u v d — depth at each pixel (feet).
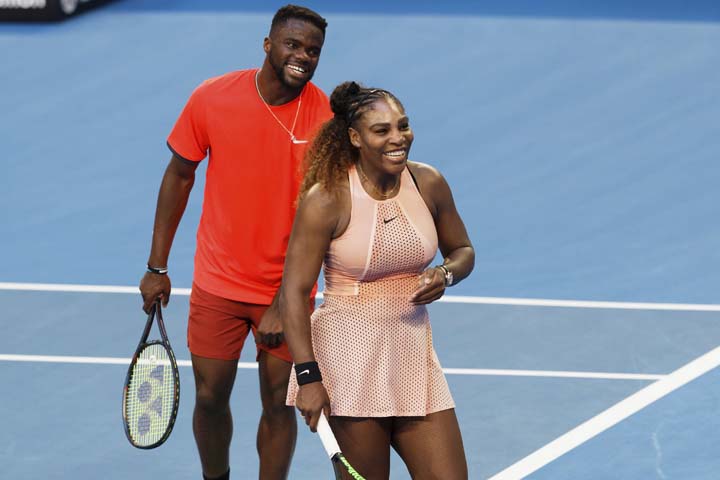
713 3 219.00
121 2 223.10
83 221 133.39
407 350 62.69
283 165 70.13
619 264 120.57
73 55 192.24
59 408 91.45
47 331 104.83
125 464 83.71
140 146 157.17
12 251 124.57
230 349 73.72
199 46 196.34
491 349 100.94
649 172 146.82
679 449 84.89
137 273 119.03
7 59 190.49
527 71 183.73
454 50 192.85
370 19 208.03
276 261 71.36
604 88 176.45
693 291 113.60
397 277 62.49
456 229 65.21
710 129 160.35
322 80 179.32
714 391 93.04
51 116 167.63
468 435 87.04
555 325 105.70
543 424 88.58
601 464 82.99
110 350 101.24
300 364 60.80
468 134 159.84
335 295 62.49
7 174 147.43
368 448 62.54
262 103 69.92
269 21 209.97
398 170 60.23
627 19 208.64
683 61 186.19
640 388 93.76
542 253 123.65
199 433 76.48
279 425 73.56
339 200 60.80
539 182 144.05
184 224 131.34
